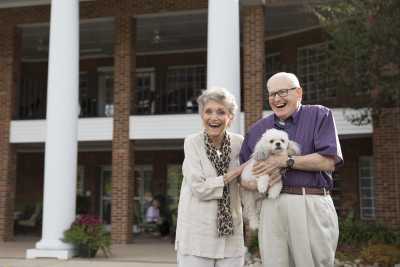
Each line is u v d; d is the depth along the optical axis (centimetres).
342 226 1105
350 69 1088
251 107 1400
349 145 1714
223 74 1099
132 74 1551
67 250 1171
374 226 1138
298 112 428
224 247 426
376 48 1019
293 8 1498
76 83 1246
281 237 412
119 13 1561
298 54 1720
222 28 1116
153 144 1936
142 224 1897
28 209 2064
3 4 1609
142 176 2106
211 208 425
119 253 1270
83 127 1560
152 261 1120
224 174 432
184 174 433
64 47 1238
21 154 2172
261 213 422
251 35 1416
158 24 1714
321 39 1655
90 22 1644
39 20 1609
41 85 1969
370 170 1684
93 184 2117
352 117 1249
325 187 415
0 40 1638
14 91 1639
